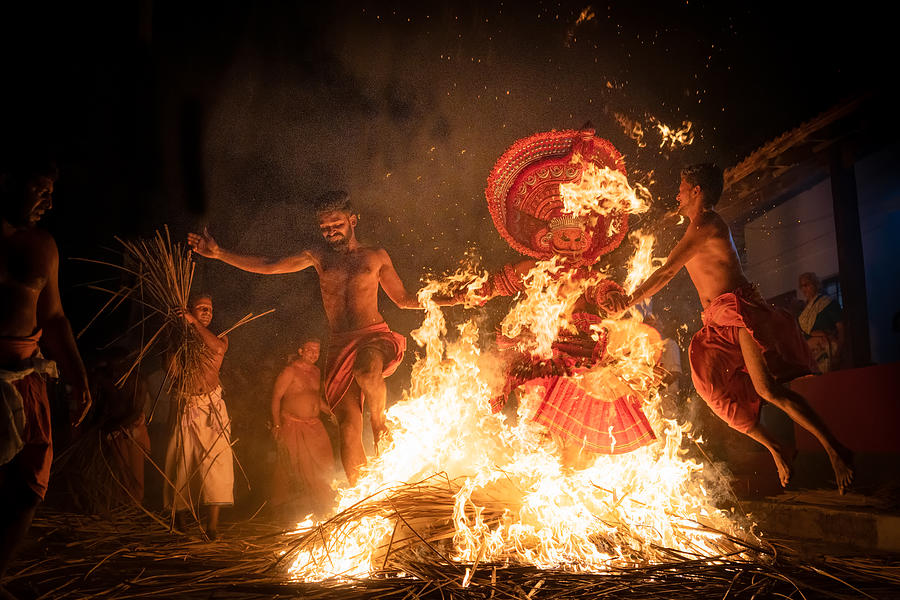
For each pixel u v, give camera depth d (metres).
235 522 6.40
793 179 11.69
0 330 3.35
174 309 5.34
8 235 3.45
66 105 12.07
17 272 3.41
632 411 4.96
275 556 4.27
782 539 4.93
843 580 3.62
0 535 3.25
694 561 3.76
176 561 4.44
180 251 5.50
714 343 5.02
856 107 8.66
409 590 3.41
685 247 5.07
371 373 5.36
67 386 8.17
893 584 3.57
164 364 5.47
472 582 3.51
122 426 6.72
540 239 5.45
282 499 7.41
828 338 9.68
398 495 4.33
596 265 5.41
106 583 3.84
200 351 5.37
